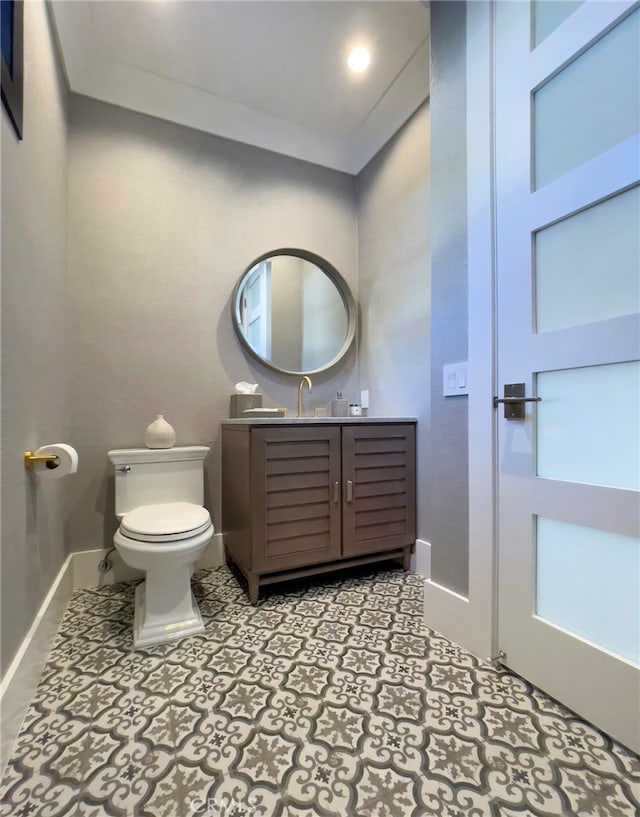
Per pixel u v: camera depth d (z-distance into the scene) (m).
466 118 1.44
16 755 0.96
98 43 1.83
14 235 1.06
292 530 1.80
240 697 1.15
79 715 1.08
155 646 1.41
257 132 2.34
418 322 2.11
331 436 1.88
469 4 1.42
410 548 2.11
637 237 0.99
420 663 1.31
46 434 1.45
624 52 1.01
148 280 2.11
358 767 0.92
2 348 0.97
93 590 1.89
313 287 2.55
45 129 1.45
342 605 1.72
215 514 2.24
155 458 1.91
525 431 1.24
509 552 1.28
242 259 2.34
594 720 1.04
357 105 2.21
